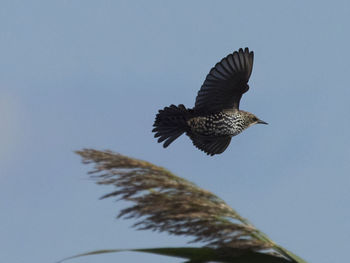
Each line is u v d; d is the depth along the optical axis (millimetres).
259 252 5566
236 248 5445
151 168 5602
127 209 5191
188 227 5160
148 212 5109
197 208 5184
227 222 5301
